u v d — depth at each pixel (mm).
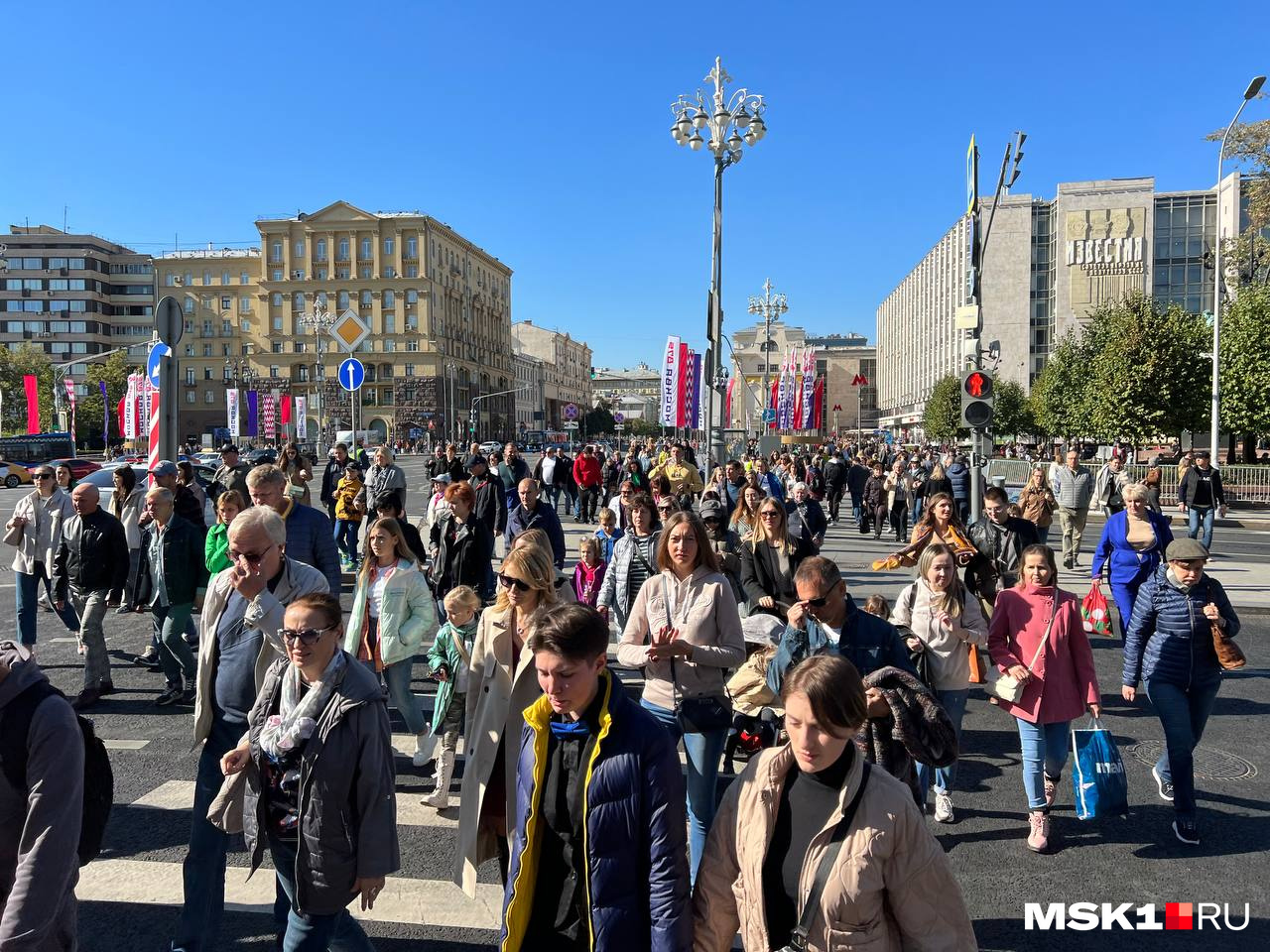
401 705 5938
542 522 9133
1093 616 7348
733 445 43781
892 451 46188
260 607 3592
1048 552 4945
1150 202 66875
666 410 23609
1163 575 5000
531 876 2643
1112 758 4695
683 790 2580
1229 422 29734
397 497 7258
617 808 2504
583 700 2604
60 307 105688
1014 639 4922
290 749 2963
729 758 5867
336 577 6246
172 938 3834
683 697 4316
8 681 2441
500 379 114438
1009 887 4359
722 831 2523
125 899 4164
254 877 4461
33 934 2273
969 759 6254
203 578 7180
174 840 4805
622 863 2504
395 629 5855
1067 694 4820
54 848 2357
